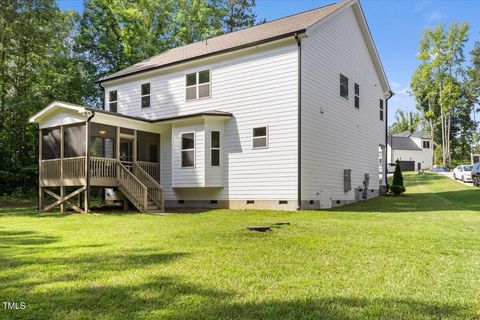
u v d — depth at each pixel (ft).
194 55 53.21
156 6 95.20
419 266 16.14
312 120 47.03
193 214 41.27
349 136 57.21
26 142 80.69
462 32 147.95
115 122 47.11
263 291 12.61
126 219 36.29
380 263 16.60
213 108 51.37
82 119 44.37
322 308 11.09
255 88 47.80
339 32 54.85
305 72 45.80
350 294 12.35
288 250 19.24
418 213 41.04
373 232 25.41
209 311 10.81
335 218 35.70
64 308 11.10
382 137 72.18
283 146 45.27
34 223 33.81
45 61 78.69
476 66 161.79
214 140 49.39
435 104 172.65
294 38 44.75
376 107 69.36
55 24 79.10
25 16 73.15
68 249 20.16
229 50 48.96
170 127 54.34
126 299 11.82
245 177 47.83
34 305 11.32
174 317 10.39
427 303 11.55
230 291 12.59
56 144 48.55
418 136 189.16
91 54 90.43
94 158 44.19
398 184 69.56
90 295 12.19
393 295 12.28
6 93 76.07
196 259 17.21
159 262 16.69
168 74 56.59
